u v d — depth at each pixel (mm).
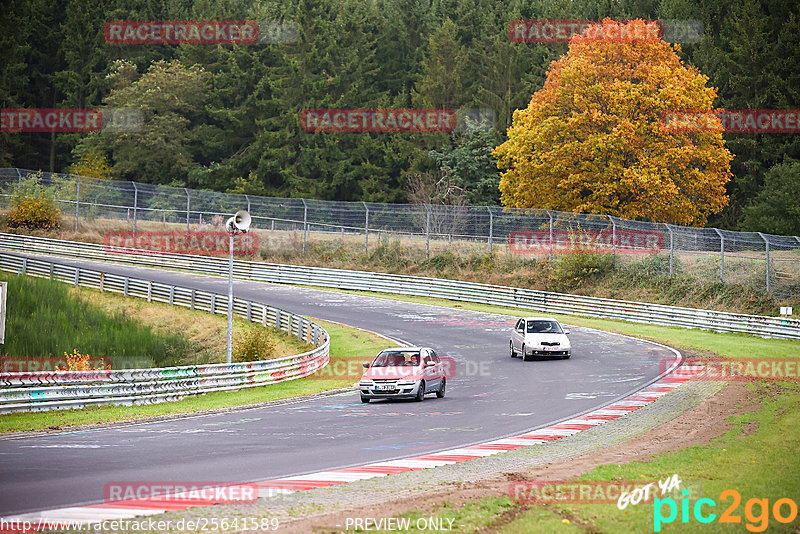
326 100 140750
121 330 61438
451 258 89875
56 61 152875
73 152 141625
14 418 33469
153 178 140125
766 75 118375
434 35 146375
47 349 54281
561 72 90500
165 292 74750
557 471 21312
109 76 142875
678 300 72562
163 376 40250
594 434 27938
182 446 26156
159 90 137000
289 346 61438
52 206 106000
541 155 89875
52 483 20016
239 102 146250
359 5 157500
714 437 26484
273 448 25703
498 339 62125
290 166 138500
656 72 87500
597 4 147375
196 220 107375
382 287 87312
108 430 30375
